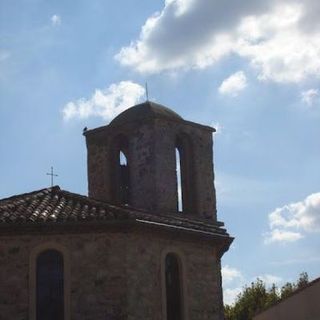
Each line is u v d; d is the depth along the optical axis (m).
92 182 29.70
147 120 28.14
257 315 35.97
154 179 27.56
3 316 21.19
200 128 29.73
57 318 21.41
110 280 21.67
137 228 22.25
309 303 24.53
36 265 21.69
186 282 23.84
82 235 22.02
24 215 22.02
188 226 24.53
